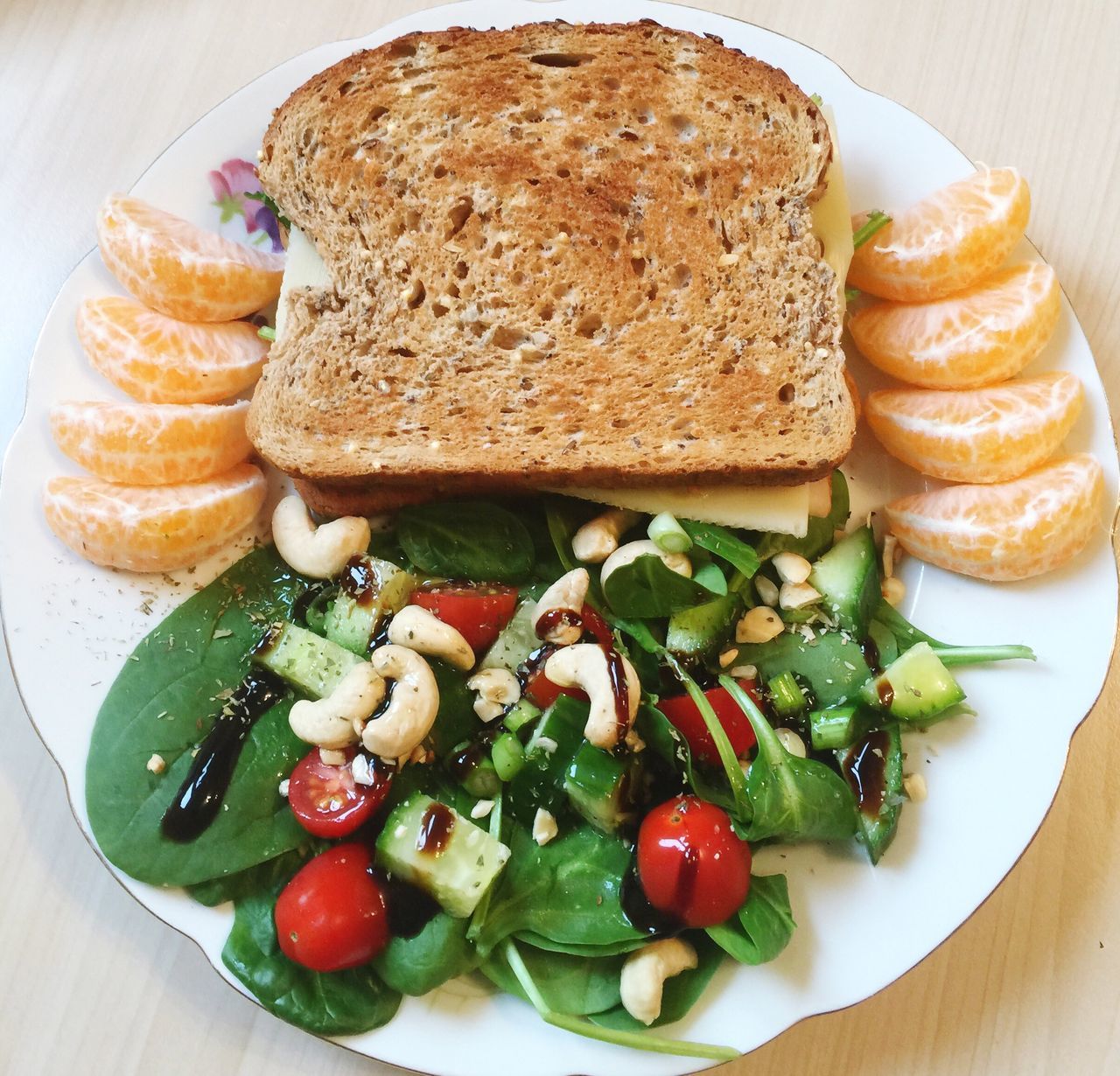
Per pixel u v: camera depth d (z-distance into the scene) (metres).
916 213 0.30
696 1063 0.27
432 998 0.27
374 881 0.27
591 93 0.30
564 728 0.27
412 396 0.30
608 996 0.27
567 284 0.30
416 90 0.30
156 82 0.35
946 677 0.28
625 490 0.30
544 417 0.29
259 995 0.27
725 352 0.29
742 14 0.35
